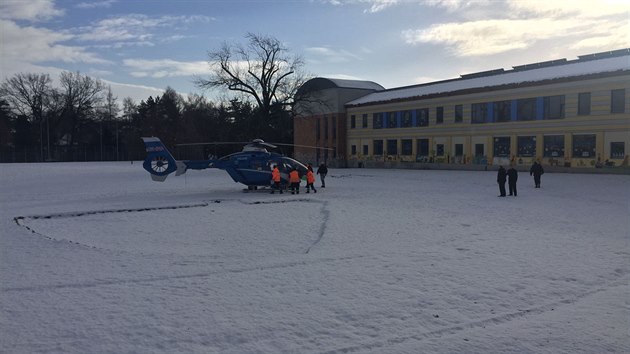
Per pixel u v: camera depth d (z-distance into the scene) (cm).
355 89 7094
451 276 909
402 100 6044
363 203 2198
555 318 684
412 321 672
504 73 5484
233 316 691
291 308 726
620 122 4019
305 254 1134
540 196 2450
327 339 608
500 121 4962
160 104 11725
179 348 582
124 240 1365
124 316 693
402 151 6125
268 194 2730
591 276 905
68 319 681
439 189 2947
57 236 1436
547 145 4559
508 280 879
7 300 771
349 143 6938
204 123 10250
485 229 1462
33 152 10188
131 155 11088
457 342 599
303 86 6206
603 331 632
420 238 1326
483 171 5012
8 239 1352
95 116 11431
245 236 1411
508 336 618
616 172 4044
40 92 10475
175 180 4144
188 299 773
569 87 4347
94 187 3419
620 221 1595
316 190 2895
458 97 5388
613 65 4172
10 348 581
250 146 3003
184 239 1373
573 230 1427
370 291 813
